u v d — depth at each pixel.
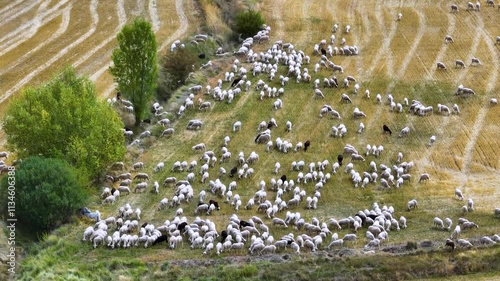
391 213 57.41
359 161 65.56
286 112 74.06
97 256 52.09
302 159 66.06
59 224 55.06
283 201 58.81
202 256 52.31
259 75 81.00
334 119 72.88
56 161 56.12
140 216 57.41
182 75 79.81
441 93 78.19
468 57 86.31
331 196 60.59
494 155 67.12
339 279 49.31
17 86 79.06
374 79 80.81
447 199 60.19
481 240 53.75
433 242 53.84
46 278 48.22
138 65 70.06
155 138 69.19
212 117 73.06
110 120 61.62
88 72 81.75
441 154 67.31
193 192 60.69
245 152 67.06
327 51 86.81
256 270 49.94
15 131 59.03
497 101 76.44
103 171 62.53
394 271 50.09
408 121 72.88
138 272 50.22
